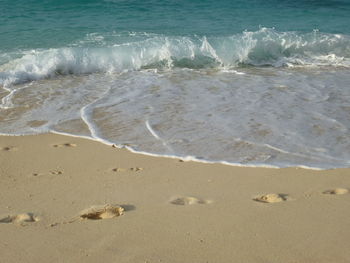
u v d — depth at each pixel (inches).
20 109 241.8
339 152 192.7
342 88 273.7
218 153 191.8
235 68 338.6
